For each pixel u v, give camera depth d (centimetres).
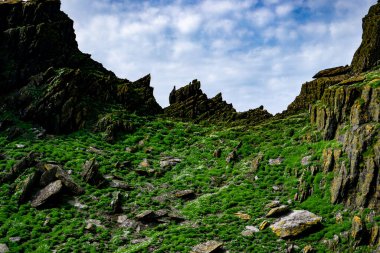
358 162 4625
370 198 4325
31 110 7256
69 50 9144
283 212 4794
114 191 5591
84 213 5000
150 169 6488
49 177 5394
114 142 7388
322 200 4850
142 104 9194
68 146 6700
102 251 4238
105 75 9425
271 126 7625
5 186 5278
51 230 4600
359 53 7988
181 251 4084
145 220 4938
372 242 3850
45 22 8919
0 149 6238
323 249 4006
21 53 8200
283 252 4022
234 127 8194
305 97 8369
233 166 6544
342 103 5750
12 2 8956
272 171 5953
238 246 4191
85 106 7812
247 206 5159
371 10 8406
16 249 4128
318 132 6188
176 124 8594
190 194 5747
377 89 5088
